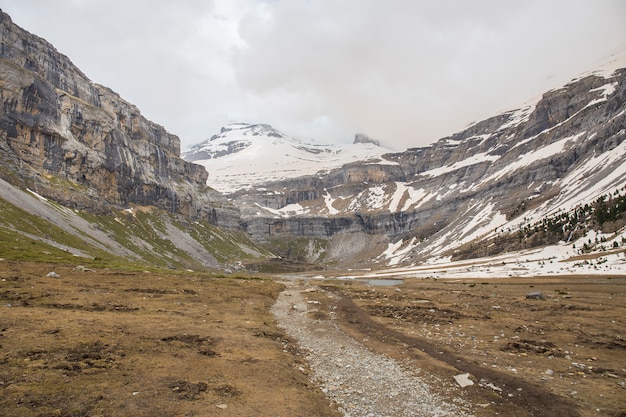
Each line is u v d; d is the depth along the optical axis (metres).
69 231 150.62
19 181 172.62
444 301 69.56
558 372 26.73
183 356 24.95
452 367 27.41
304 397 20.27
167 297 54.34
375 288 105.62
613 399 21.58
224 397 18.97
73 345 24.30
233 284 83.75
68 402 16.45
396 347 33.62
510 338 37.94
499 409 20.25
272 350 29.28
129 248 194.00
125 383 19.30
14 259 77.31
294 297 75.56
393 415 19.34
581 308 57.78
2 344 22.91
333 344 34.91
